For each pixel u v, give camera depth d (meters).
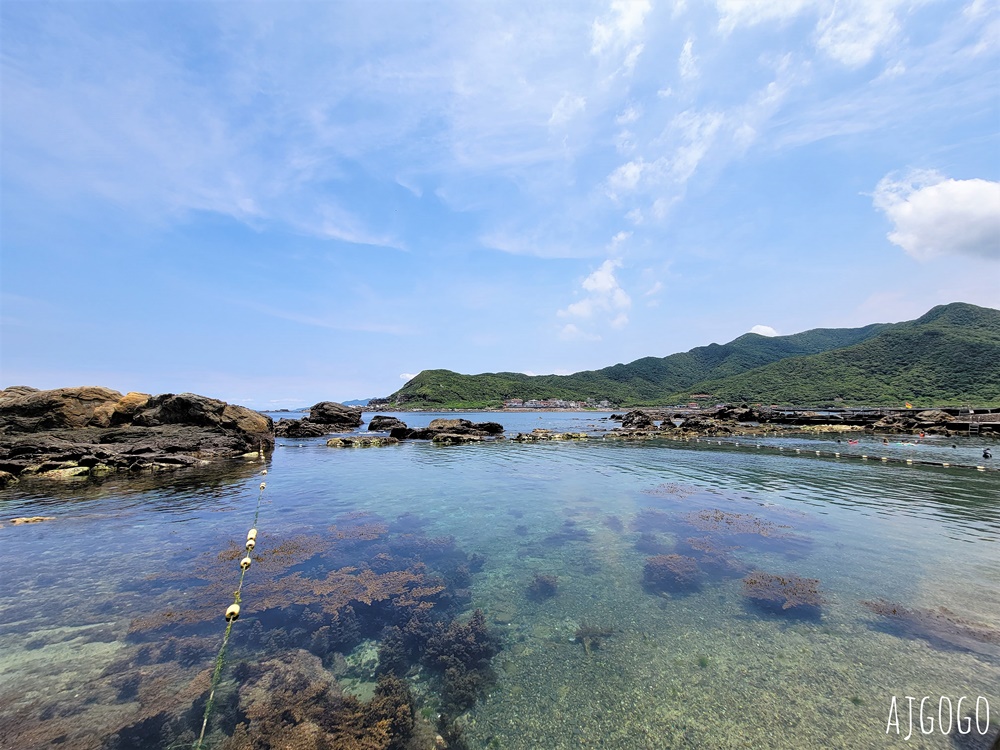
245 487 22.50
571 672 7.29
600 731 5.94
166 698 6.46
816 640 7.98
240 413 43.47
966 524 15.00
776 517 16.05
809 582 10.36
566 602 9.84
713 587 10.35
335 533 14.53
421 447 45.41
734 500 18.84
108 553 12.40
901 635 8.06
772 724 5.93
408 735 5.93
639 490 21.27
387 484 23.58
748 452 36.19
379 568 11.63
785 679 6.90
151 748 5.53
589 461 32.38
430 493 21.17
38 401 33.88
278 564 11.71
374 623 8.95
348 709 6.39
